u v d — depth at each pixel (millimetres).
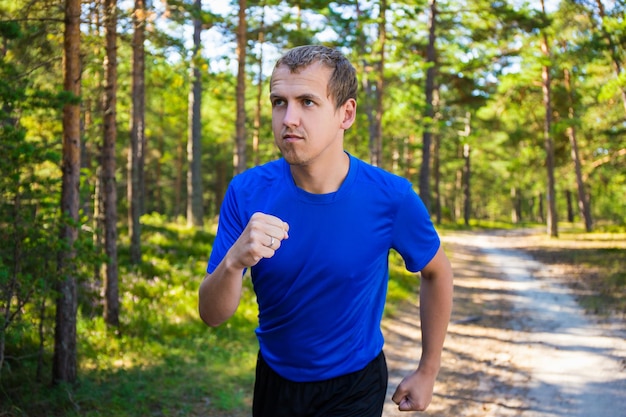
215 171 46312
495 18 22859
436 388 7383
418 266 1820
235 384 7535
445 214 48438
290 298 1724
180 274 13062
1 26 6004
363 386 1825
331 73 1532
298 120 1507
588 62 22062
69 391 6488
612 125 26672
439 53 27094
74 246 6461
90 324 9297
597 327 10094
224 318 1548
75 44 6637
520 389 7172
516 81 27188
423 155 24391
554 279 16266
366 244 1698
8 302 6121
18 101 5863
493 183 60812
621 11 19438
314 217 1672
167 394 6965
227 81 14398
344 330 1777
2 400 6367
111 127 9398
